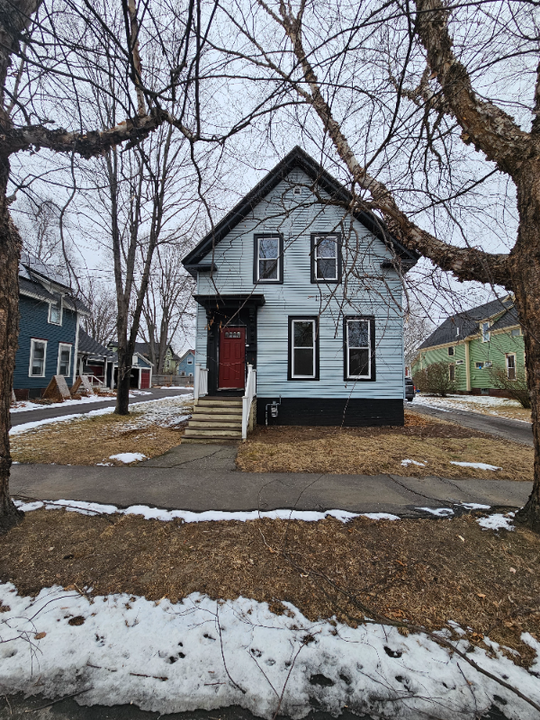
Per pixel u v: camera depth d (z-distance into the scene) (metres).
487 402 18.58
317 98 3.25
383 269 9.21
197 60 2.22
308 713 1.63
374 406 9.67
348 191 3.41
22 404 13.55
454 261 3.66
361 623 2.19
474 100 3.38
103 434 8.05
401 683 1.79
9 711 1.61
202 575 2.60
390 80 2.99
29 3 2.83
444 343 27.67
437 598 2.41
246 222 9.94
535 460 3.39
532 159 3.10
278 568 2.70
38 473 4.99
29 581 2.52
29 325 15.59
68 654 1.91
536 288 3.11
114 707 1.63
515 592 2.48
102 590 2.43
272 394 9.77
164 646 1.97
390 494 4.25
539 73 3.17
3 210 3.04
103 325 36.22
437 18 2.92
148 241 11.91
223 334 10.10
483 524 3.43
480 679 1.82
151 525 3.35
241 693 1.71
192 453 6.27
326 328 9.80
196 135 2.65
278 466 5.42
